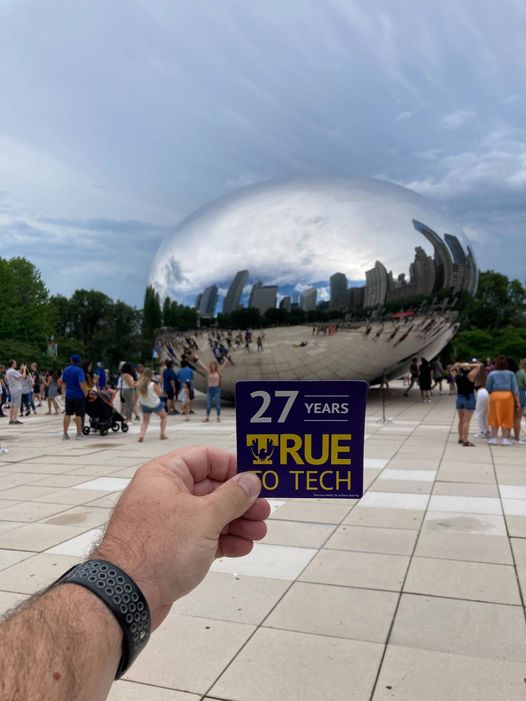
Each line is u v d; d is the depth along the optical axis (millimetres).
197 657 3090
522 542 4832
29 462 9195
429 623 3434
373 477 7438
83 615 775
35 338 59875
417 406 17406
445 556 4527
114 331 77688
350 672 2932
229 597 3828
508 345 55188
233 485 1079
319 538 5004
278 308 15234
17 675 682
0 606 3740
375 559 4488
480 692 2746
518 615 3510
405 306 15734
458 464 8305
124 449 10289
